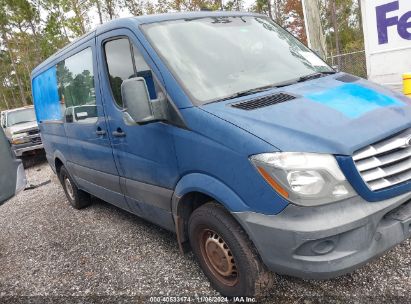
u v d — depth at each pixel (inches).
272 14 1061.1
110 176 181.8
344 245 102.0
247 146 106.6
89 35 181.6
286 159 100.3
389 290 122.6
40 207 285.9
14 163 166.1
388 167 106.6
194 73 133.6
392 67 328.2
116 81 161.0
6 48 1195.9
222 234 120.0
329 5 1125.1
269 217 105.0
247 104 120.6
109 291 148.4
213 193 117.3
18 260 193.2
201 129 119.2
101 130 177.0
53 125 248.1
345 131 104.4
